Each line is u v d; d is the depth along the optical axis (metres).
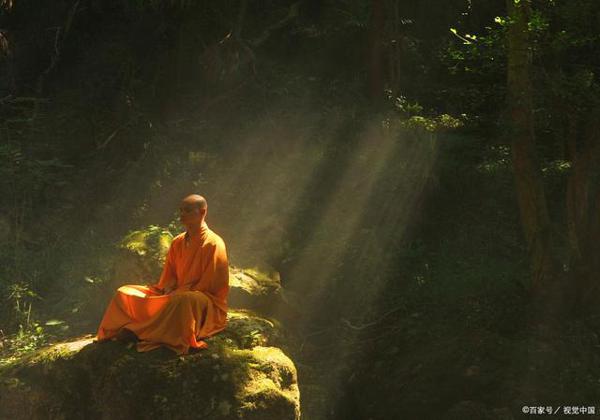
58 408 6.37
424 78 16.17
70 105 12.92
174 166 11.77
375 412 7.58
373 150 12.17
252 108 13.61
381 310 8.98
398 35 14.97
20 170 10.81
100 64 13.72
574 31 8.15
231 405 6.15
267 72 14.86
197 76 14.52
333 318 9.05
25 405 6.45
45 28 13.91
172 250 6.95
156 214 10.80
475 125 13.09
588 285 8.21
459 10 16.83
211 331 6.83
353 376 8.01
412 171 11.42
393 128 12.61
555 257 8.28
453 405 7.36
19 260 9.30
